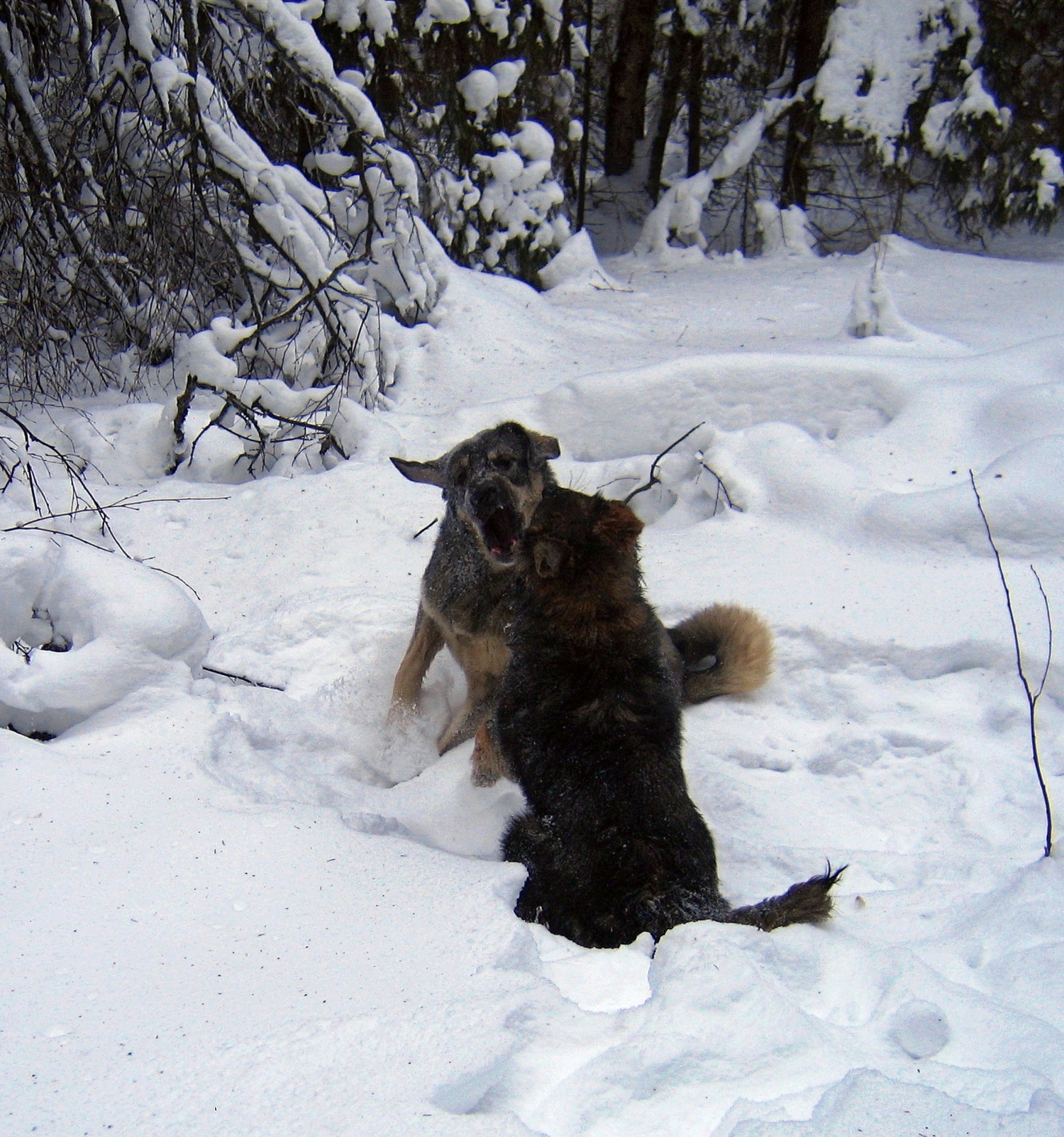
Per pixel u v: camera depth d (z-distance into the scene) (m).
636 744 3.47
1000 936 3.04
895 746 4.66
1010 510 5.64
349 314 8.01
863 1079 2.17
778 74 15.52
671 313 10.24
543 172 11.64
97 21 8.08
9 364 7.90
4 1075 2.24
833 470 6.17
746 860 3.83
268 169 7.89
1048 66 13.42
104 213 8.41
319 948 2.78
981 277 11.11
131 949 2.75
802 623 5.25
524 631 3.72
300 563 5.92
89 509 6.07
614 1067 2.31
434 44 10.95
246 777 4.01
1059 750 4.51
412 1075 2.26
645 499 6.71
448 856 3.37
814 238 14.22
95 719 4.27
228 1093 2.20
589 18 15.76
